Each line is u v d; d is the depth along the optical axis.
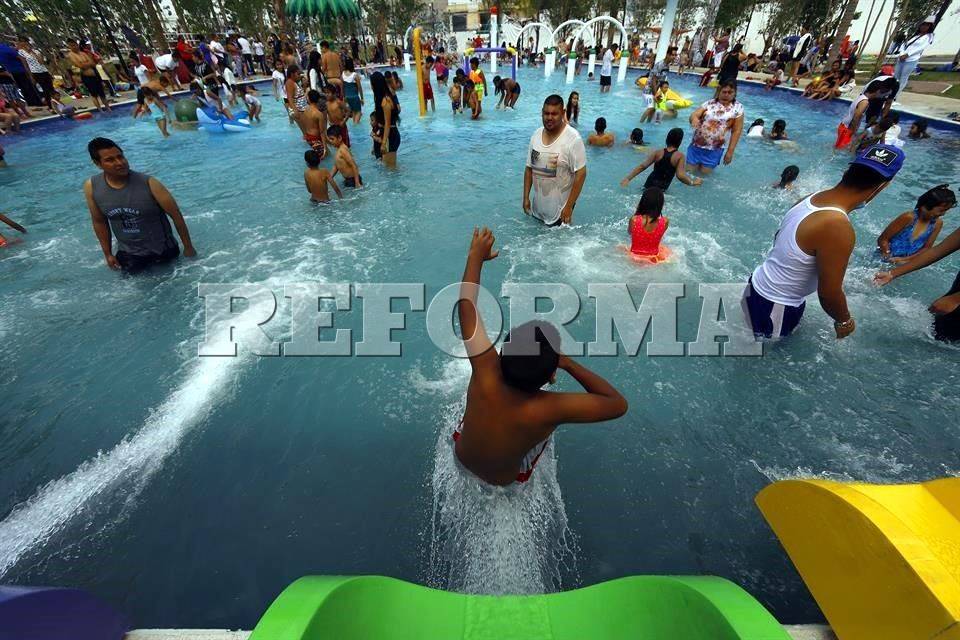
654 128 11.23
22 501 2.43
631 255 4.89
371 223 5.88
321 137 8.83
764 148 8.95
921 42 11.09
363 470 2.59
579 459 2.61
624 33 22.23
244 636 1.47
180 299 4.28
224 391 3.19
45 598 1.13
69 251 5.16
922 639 1.05
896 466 2.51
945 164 7.57
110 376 3.33
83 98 15.18
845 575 1.31
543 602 1.41
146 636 1.47
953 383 3.04
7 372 3.36
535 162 5.41
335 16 18.20
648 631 1.20
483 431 1.93
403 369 3.38
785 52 20.16
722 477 2.50
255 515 2.36
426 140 10.19
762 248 5.09
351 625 1.12
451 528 2.25
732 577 2.04
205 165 8.49
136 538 2.25
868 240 5.07
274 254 5.13
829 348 3.39
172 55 17.19
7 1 21.56
